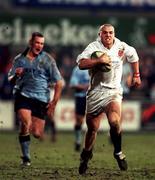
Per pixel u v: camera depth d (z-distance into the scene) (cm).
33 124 3784
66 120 7475
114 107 3192
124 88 5866
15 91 3778
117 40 3253
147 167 3806
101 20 8288
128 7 8462
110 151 5009
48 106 3784
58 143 5912
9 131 7394
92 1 8431
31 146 5450
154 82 8181
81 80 5294
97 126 3272
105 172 3431
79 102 5244
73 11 8431
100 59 3106
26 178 3177
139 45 8369
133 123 7575
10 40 8150
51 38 8225
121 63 3244
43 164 3938
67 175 3291
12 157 4394
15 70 3750
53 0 8406
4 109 7456
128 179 3153
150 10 8469
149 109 7612
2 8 8431
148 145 5734
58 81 3766
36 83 3753
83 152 3319
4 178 3177
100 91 3209
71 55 8244
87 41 8275
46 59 3762
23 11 8469
